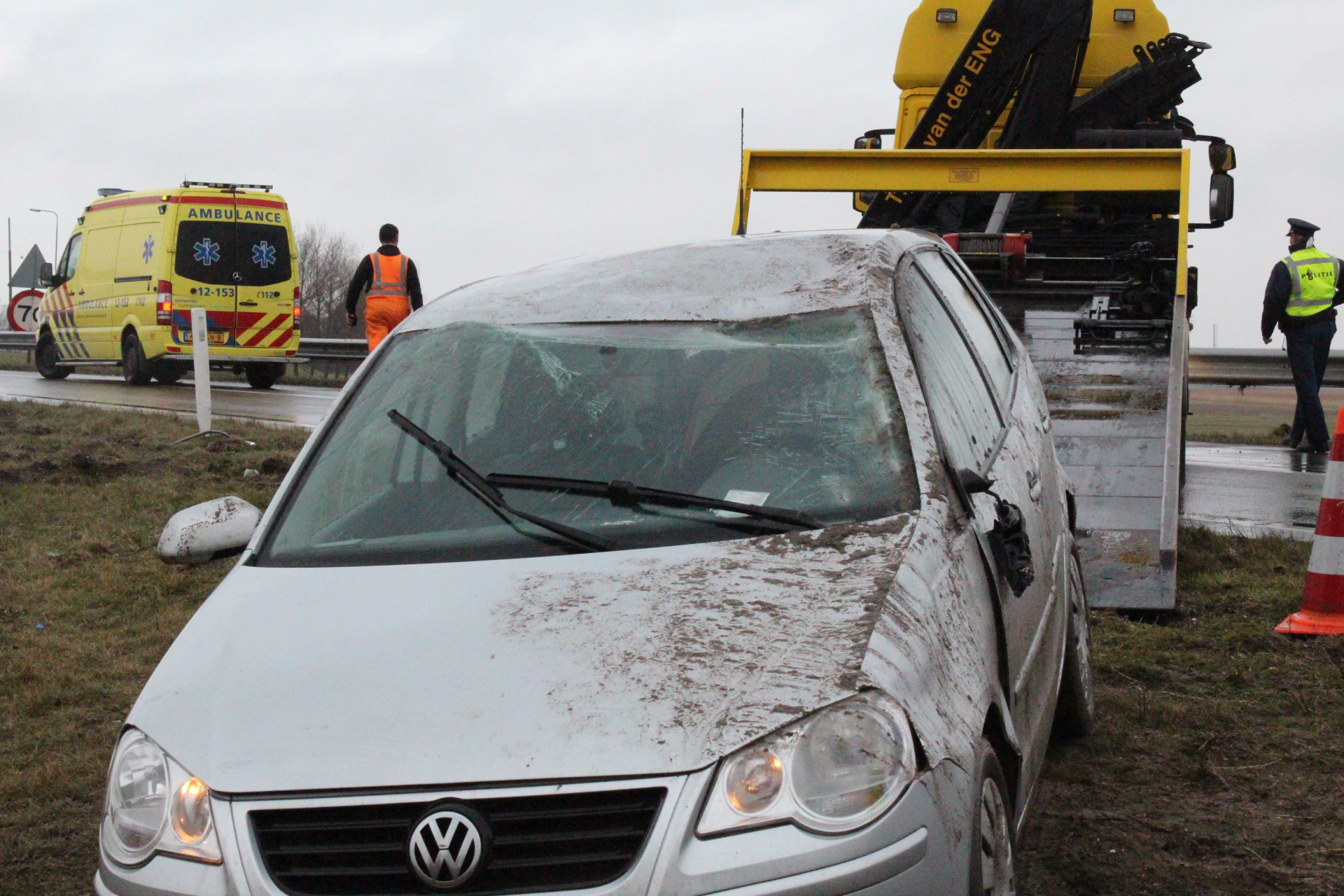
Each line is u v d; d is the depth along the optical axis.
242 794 2.52
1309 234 14.68
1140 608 6.52
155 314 20.58
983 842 2.78
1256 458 14.17
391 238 13.40
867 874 2.36
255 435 12.60
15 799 4.72
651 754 2.44
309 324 61.84
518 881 2.39
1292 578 7.11
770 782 2.41
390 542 3.29
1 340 33.75
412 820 2.44
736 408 3.44
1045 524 4.18
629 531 3.15
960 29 11.56
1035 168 7.61
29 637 6.65
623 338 3.75
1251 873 3.74
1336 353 19.25
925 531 3.03
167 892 2.50
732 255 4.03
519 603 2.89
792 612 2.75
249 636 2.97
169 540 3.65
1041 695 3.72
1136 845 3.95
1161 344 7.22
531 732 2.50
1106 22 11.09
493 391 3.70
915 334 3.71
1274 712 5.11
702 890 2.33
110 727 5.43
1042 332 7.43
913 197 10.31
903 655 2.63
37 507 9.55
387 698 2.64
